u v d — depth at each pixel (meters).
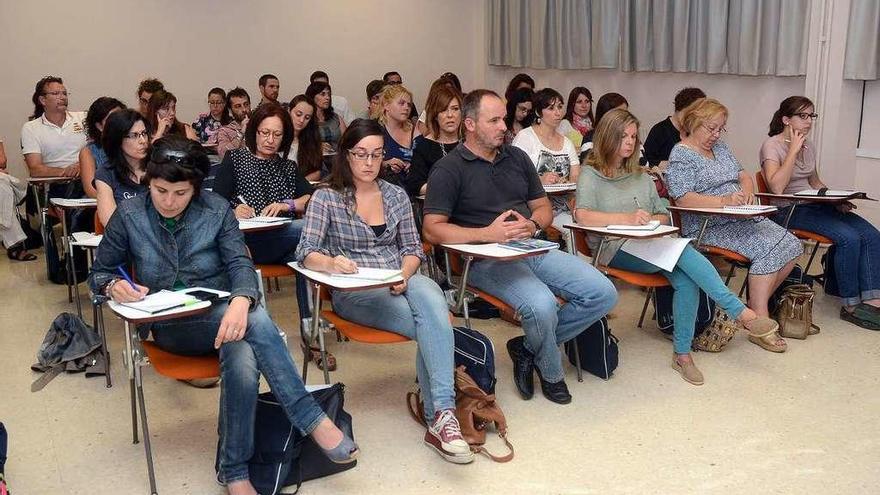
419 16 7.95
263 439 2.16
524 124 5.16
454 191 2.92
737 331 3.54
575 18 6.62
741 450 2.45
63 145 5.35
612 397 2.86
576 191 3.31
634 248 3.10
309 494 2.22
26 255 5.26
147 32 6.79
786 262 3.43
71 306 4.12
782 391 2.90
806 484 2.24
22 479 2.32
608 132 3.24
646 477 2.29
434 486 2.26
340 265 2.41
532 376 2.86
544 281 2.86
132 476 2.34
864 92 4.91
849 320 3.70
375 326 2.54
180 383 3.06
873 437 2.52
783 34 5.02
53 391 2.99
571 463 2.38
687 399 2.84
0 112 6.36
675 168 3.66
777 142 3.96
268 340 2.14
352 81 7.75
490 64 7.98
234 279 2.26
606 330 2.99
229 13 7.08
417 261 2.70
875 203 4.91
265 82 6.69
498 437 2.55
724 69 5.48
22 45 6.36
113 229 2.27
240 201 3.44
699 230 3.48
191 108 7.07
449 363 2.43
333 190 2.67
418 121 5.41
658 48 5.88
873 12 4.55
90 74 6.63
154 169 2.15
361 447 2.50
